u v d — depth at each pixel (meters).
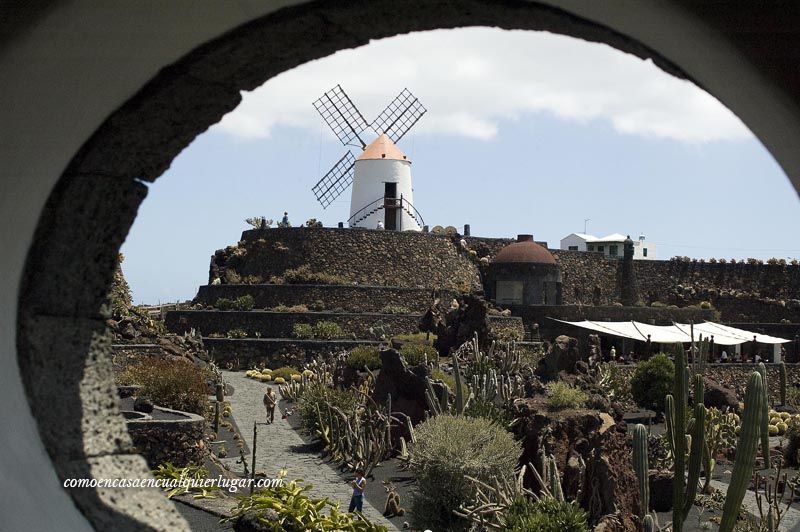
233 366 52.59
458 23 6.21
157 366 28.89
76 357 6.45
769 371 55.88
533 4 5.80
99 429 6.41
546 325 60.69
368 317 56.56
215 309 57.28
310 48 6.32
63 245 6.33
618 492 18.88
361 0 5.80
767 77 5.36
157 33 5.74
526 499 18.44
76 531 5.92
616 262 75.38
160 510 6.39
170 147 6.71
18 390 5.98
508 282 65.69
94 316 6.62
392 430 30.33
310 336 54.06
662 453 25.31
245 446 29.64
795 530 6.08
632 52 6.10
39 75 5.62
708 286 76.06
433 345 48.09
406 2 5.83
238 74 6.37
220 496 19.23
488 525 18.41
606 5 5.54
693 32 5.41
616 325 54.88
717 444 29.44
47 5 5.27
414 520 20.94
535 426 23.70
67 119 5.98
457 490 20.47
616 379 40.00
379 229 65.25
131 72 6.01
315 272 61.47
